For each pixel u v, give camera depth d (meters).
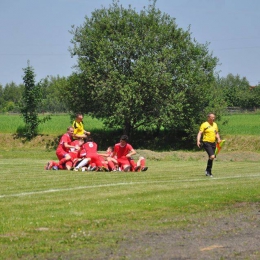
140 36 63.47
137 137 68.00
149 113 62.84
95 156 28.22
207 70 65.00
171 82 60.62
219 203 16.70
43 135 68.12
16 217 14.13
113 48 61.75
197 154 48.31
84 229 12.95
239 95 137.50
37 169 29.17
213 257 10.68
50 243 11.64
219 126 63.75
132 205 16.03
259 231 12.98
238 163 38.72
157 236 12.38
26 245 11.46
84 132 31.16
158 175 25.91
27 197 17.72
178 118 61.50
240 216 14.73
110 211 15.10
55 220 13.82
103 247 11.38
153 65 60.00
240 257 10.70
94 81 61.94
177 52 61.81
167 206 16.00
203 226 13.45
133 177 24.66
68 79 65.75
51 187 20.59
